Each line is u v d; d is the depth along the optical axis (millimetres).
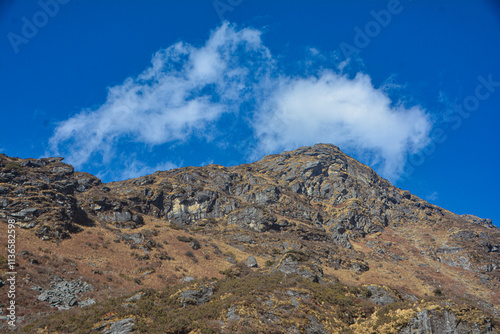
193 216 103312
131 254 61969
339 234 103312
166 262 62906
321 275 46344
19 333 28781
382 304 37156
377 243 104000
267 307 31547
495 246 107188
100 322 29562
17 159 88438
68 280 45625
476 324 28438
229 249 79500
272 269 49188
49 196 68125
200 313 31203
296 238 94438
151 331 28094
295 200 118438
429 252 102750
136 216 81250
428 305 30609
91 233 65312
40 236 55688
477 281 85812
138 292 36875
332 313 33125
